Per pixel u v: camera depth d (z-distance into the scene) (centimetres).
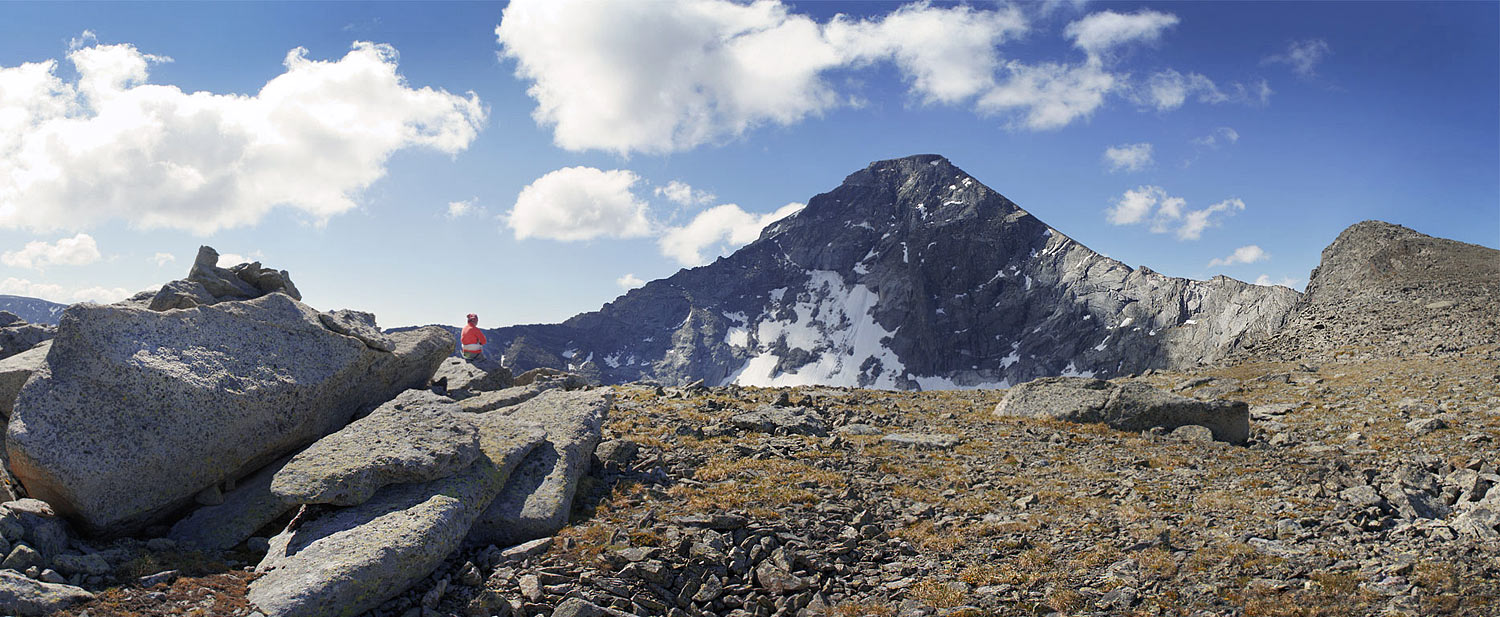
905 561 1569
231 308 1678
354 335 1886
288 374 1652
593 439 1930
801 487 1922
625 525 1603
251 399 1542
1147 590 1409
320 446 1529
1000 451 2447
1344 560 1484
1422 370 4094
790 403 3062
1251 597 1354
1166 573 1460
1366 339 6334
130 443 1366
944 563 1555
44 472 1276
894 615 1354
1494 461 2294
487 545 1491
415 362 2122
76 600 1099
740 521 1633
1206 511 1808
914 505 1861
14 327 2466
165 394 1431
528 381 3077
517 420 1934
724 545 1535
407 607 1271
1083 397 3077
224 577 1238
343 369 1764
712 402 3030
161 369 1441
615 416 2634
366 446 1517
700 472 1997
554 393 2228
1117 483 2069
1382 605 1305
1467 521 1639
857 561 1560
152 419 1409
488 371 2762
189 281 1966
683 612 1341
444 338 2259
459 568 1389
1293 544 1583
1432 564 1430
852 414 3006
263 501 1448
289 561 1258
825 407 3158
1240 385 4328
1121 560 1530
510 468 1639
